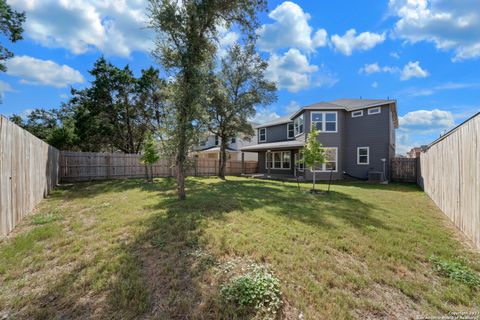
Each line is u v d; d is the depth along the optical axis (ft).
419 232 14.33
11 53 38.88
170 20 19.42
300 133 52.95
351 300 7.63
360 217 17.42
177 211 17.71
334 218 16.87
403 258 10.75
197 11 19.88
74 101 65.67
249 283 7.88
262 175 56.75
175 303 7.27
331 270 9.48
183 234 12.74
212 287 8.11
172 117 21.26
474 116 12.85
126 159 46.19
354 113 49.03
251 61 46.93
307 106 48.39
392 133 52.60
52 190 28.91
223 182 41.24
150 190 29.40
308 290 8.07
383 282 8.80
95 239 12.26
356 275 9.16
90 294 7.66
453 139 16.80
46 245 11.48
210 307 7.15
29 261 9.79
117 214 17.16
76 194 26.58
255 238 12.39
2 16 36.32
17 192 15.05
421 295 8.03
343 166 49.14
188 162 22.38
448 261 10.35
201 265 9.50
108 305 7.13
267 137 68.23
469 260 10.57
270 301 7.29
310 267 9.63
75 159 39.65
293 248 11.36
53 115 77.10
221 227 13.99
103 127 64.69
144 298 7.43
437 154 22.47
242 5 21.52
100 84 60.08
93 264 9.58
